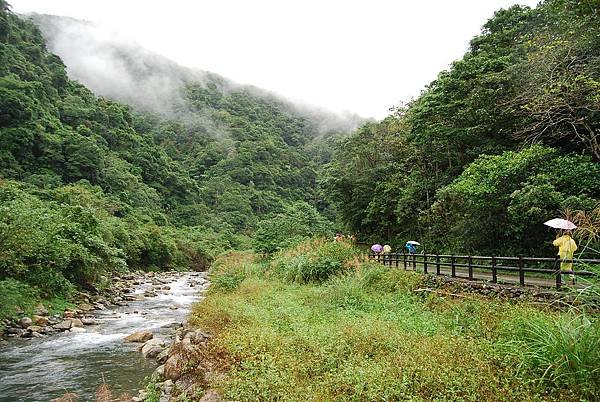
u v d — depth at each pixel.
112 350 12.22
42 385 9.27
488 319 8.84
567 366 5.67
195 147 114.75
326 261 19.58
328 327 9.98
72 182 53.72
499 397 5.54
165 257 49.59
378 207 32.00
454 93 22.06
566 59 15.33
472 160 22.92
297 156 118.75
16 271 17.31
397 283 14.58
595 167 14.74
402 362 7.01
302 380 7.10
